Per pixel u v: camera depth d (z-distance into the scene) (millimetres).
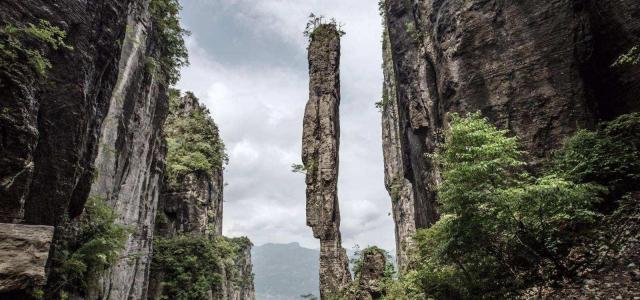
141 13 28844
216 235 67688
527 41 19719
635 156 12469
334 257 47250
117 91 24719
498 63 20547
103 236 18562
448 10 24031
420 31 29594
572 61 18078
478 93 20938
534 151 17891
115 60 18484
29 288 9250
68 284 16219
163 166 39688
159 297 45531
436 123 26172
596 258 10930
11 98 10594
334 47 57719
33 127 11266
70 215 16391
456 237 11750
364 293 34062
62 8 13695
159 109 35031
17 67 10992
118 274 26828
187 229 57406
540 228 11453
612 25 17609
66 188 13391
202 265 51812
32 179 12211
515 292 11641
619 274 9938
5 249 8703
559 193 10398
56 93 13109
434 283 13852
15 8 11750
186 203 58625
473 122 12773
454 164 12508
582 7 18531
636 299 8758
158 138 36875
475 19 22125
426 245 15094
